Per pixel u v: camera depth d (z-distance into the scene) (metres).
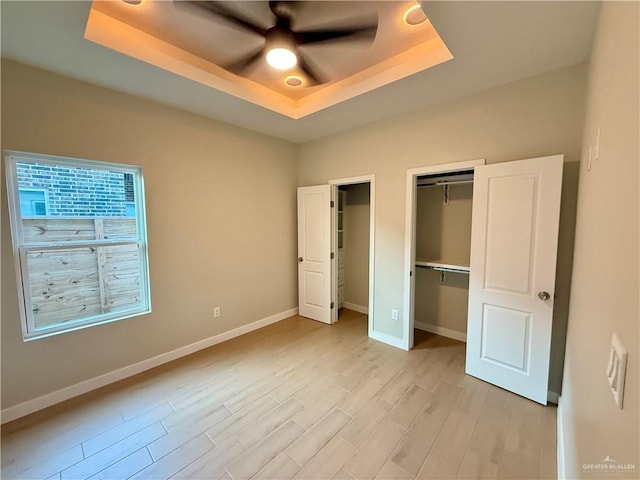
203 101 2.74
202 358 3.03
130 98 2.58
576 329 1.56
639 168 0.58
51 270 2.31
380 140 3.28
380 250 3.37
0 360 2.05
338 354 3.11
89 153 2.37
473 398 2.34
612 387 0.70
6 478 1.64
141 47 2.04
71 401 2.31
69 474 1.67
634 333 0.56
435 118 2.83
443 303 3.60
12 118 2.03
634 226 0.60
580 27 1.68
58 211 2.33
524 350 2.33
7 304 2.08
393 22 1.97
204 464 1.74
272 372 2.75
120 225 2.67
